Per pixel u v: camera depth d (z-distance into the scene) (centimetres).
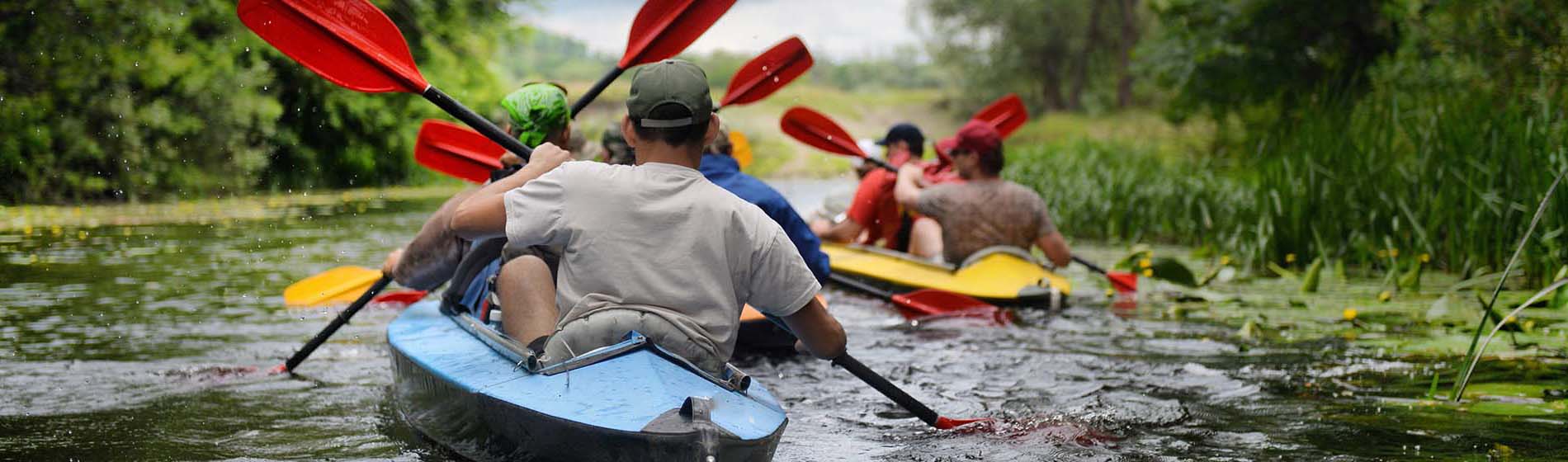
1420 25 1082
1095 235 995
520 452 223
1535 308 470
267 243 845
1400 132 723
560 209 230
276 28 313
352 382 354
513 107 314
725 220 231
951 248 558
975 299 511
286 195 1596
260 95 1514
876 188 630
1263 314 500
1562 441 269
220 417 305
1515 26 880
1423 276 605
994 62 4372
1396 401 317
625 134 239
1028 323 485
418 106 1953
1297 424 293
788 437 285
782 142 3900
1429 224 619
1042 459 264
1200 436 284
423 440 277
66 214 1090
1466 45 924
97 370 367
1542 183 545
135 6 1289
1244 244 718
